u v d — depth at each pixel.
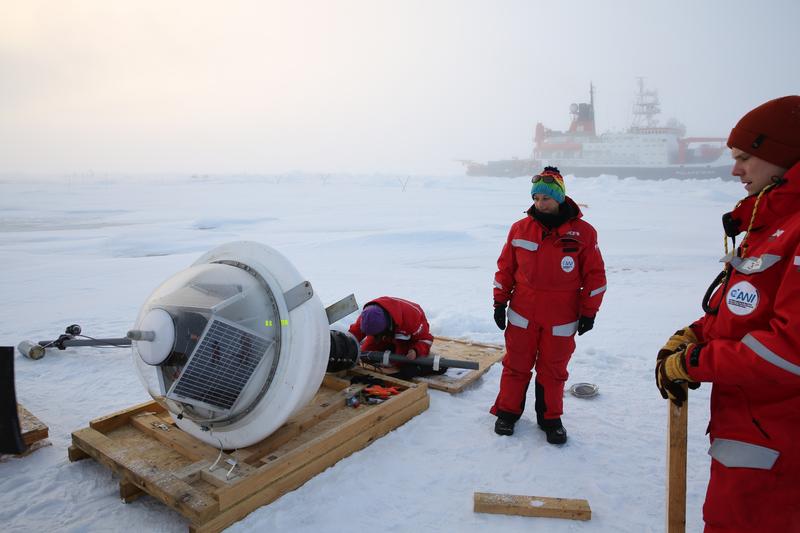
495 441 3.59
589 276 3.49
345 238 16.06
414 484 3.07
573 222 3.47
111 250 14.91
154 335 2.75
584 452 3.47
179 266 11.78
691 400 4.34
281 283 2.98
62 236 18.45
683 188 60.16
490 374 4.86
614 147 94.06
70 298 8.30
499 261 3.78
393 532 2.66
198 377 2.79
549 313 3.52
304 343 2.89
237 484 2.63
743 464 1.70
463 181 98.19
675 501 2.07
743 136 1.75
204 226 22.56
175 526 2.69
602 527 2.73
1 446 2.83
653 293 9.12
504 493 2.98
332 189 73.44
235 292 2.90
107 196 56.03
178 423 3.21
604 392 4.47
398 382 4.08
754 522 1.69
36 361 5.05
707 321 1.94
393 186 82.38
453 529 2.70
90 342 5.16
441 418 3.92
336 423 3.48
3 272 10.96
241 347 2.83
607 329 6.54
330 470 3.13
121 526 2.69
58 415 3.95
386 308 4.42
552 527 2.73
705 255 13.66
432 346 5.40
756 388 1.70
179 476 2.74
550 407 3.61
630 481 3.14
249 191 68.19
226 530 2.59
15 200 47.31
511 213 30.30
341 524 2.70
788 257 1.62
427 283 9.81
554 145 99.19
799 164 1.63
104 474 3.14
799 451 1.62
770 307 1.65
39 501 2.87
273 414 2.87
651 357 5.40
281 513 2.73
